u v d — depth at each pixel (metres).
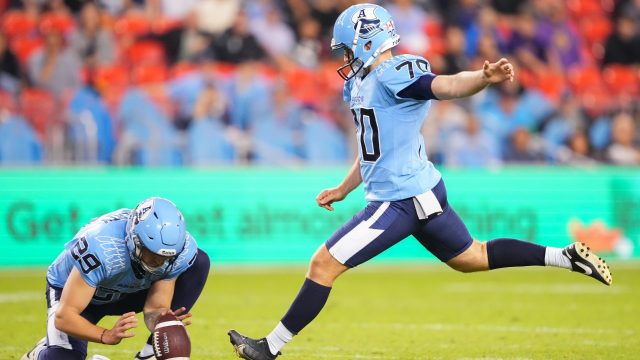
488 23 54.56
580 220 47.81
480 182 46.56
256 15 52.56
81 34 48.34
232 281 38.66
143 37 50.31
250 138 47.69
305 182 45.44
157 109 46.91
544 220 47.38
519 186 47.16
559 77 55.03
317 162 48.47
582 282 39.19
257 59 50.97
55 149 45.06
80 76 47.31
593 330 25.83
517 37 55.22
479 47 54.09
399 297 34.00
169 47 50.28
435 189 17.91
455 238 18.41
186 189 44.19
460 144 49.09
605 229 48.16
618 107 52.97
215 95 47.16
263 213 44.84
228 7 51.41
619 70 57.62
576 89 55.62
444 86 16.50
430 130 48.59
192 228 43.97
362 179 18.98
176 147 46.59
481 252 18.86
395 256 47.06
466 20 54.66
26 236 42.44
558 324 27.08
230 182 44.66
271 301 32.56
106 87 47.59
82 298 15.80
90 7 48.72
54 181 42.91
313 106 49.72
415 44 53.84
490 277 41.19
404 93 17.14
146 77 48.62
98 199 43.34
